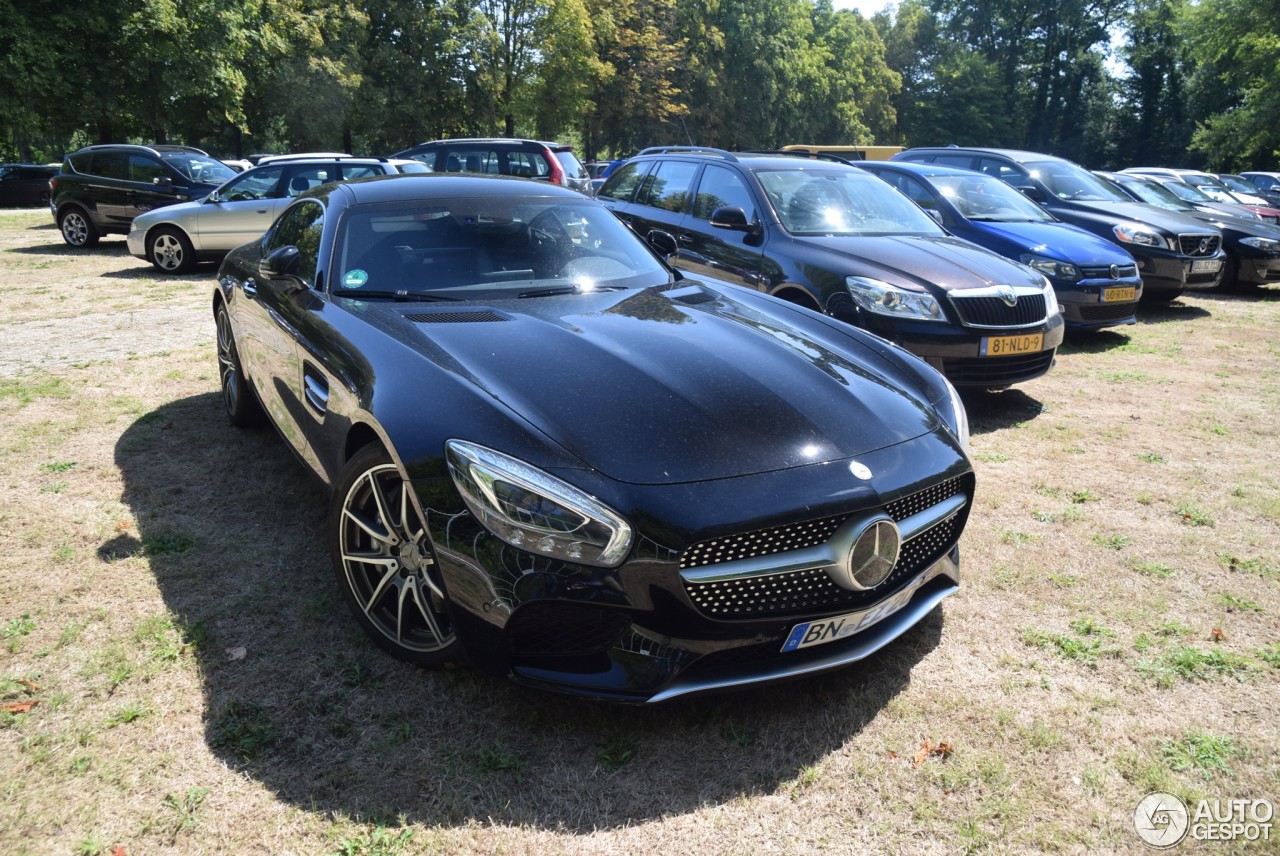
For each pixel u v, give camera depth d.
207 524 3.48
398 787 2.08
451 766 2.16
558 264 3.49
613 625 2.15
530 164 13.98
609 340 2.80
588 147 44.94
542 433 2.24
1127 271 7.46
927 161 11.24
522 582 2.10
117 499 3.71
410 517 2.39
